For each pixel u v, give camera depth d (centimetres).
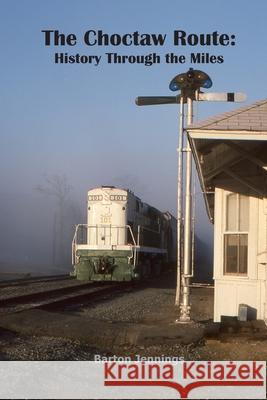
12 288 2311
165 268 3684
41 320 1120
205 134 892
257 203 1166
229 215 1213
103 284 2677
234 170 1163
